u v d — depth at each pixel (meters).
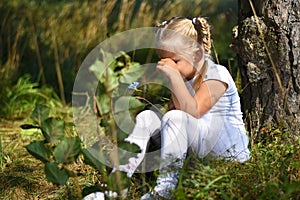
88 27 7.32
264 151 3.88
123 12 7.09
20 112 6.95
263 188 3.28
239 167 3.58
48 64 7.90
